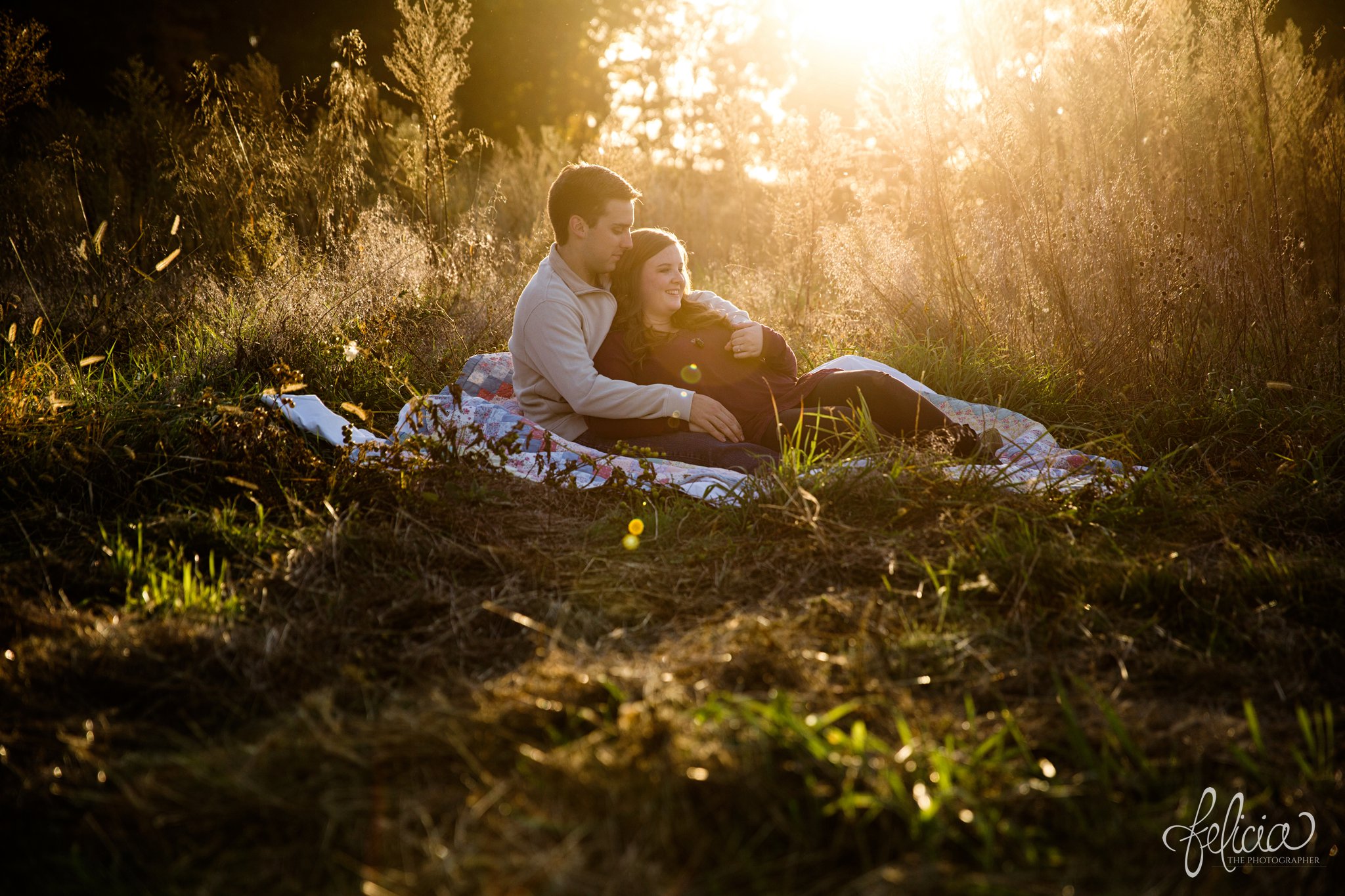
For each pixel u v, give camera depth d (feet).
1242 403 12.54
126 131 25.39
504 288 19.27
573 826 4.85
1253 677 6.35
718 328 12.64
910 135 17.29
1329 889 4.53
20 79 19.27
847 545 8.53
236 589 7.84
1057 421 13.76
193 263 19.04
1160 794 5.15
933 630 7.11
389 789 5.22
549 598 7.78
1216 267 14.76
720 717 5.45
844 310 17.98
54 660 6.42
